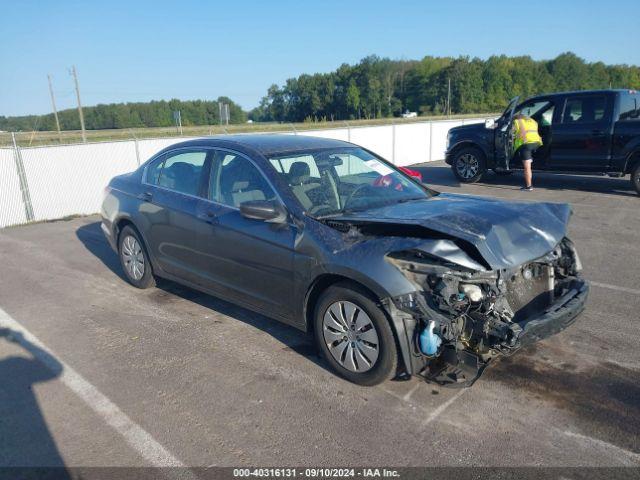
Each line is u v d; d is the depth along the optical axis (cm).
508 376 380
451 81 10175
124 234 583
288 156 445
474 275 337
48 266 694
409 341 337
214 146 479
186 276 500
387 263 336
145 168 562
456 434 316
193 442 315
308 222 384
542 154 1147
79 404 359
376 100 10669
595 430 317
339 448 306
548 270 394
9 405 360
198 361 415
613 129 1040
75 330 480
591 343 427
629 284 565
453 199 445
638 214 900
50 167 1072
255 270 419
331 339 378
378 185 457
